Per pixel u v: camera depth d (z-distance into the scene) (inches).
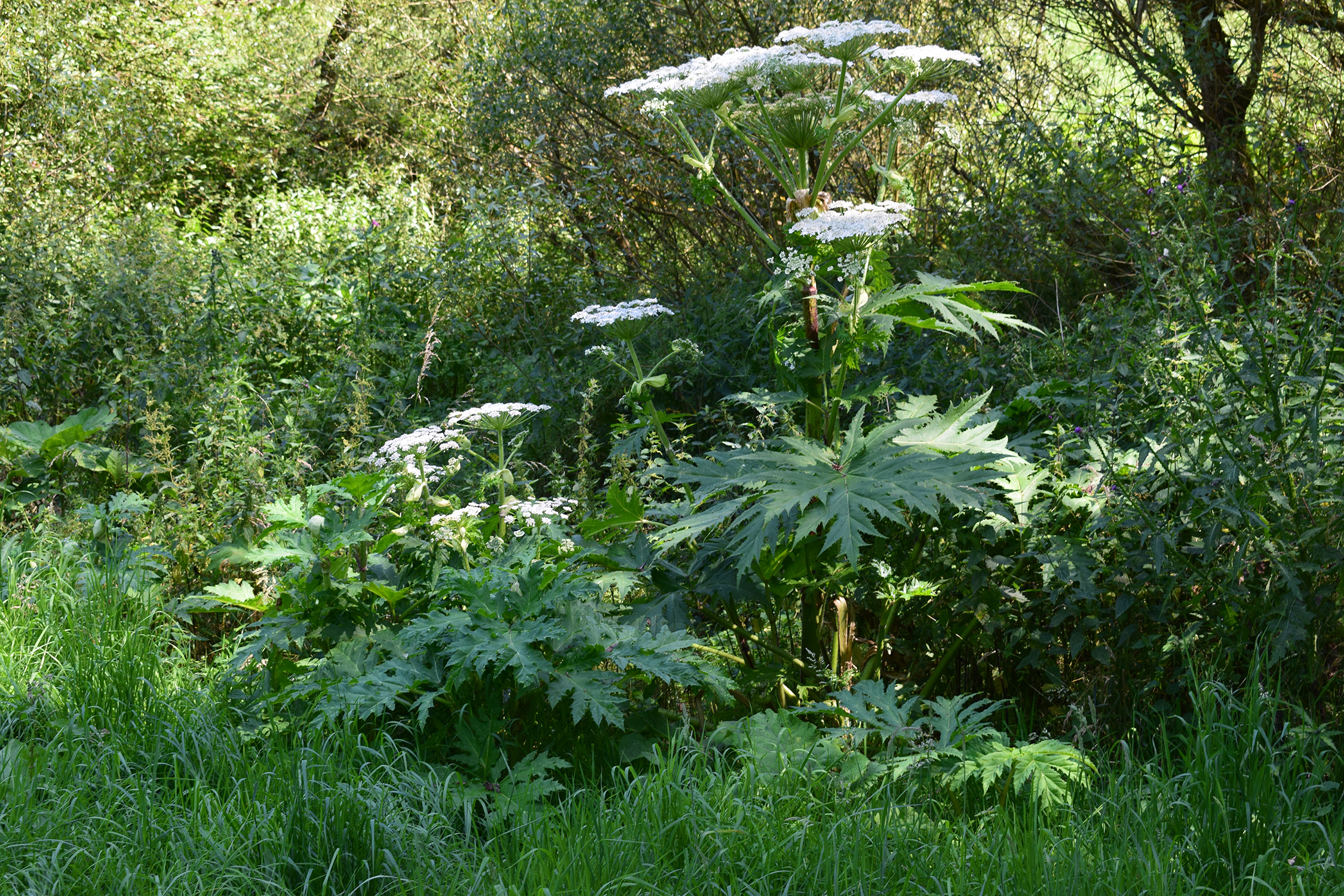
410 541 169.8
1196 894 119.0
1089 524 159.3
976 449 156.6
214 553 173.0
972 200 305.4
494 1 461.4
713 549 167.2
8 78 459.8
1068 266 287.9
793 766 140.6
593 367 282.7
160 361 283.9
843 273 157.4
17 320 290.2
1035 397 181.9
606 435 284.0
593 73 355.6
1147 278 178.4
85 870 123.8
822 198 173.5
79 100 463.2
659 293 333.1
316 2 629.3
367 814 129.9
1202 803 128.9
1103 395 177.0
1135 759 147.4
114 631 183.5
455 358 324.8
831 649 170.7
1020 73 320.8
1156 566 147.3
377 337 323.9
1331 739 142.6
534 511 165.9
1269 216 258.8
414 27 572.7
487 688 149.2
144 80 531.2
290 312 324.8
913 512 169.2
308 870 125.5
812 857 123.6
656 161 351.9
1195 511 152.3
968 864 123.0
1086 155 282.5
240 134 591.5
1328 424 150.3
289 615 160.6
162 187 531.5
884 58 167.0
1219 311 181.9
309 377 317.1
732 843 125.0
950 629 170.9
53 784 139.3
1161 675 154.4
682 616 162.6
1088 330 227.9
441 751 151.2
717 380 277.1
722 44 348.8
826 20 335.9
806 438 159.6
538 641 145.8
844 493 143.0
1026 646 165.8
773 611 174.4
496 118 376.5
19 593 197.5
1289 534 146.1
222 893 121.6
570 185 370.3
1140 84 297.1
